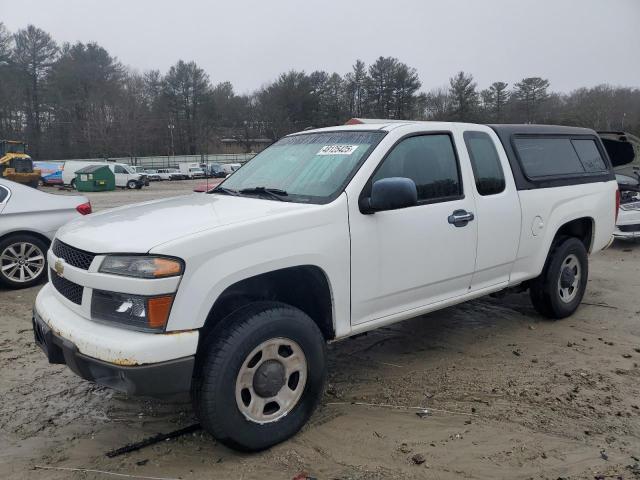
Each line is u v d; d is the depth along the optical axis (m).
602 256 9.28
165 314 2.86
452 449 3.27
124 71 89.56
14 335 5.26
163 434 3.45
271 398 3.25
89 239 3.18
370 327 3.78
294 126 88.75
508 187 4.70
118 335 2.87
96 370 2.96
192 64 89.62
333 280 3.49
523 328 5.47
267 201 3.73
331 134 4.35
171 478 3.00
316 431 3.49
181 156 84.50
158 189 39.12
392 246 3.78
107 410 3.78
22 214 6.89
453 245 4.18
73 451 3.27
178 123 90.50
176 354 2.86
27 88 79.31
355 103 87.44
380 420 3.63
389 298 3.84
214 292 2.98
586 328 5.47
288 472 3.05
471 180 4.38
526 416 3.66
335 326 3.56
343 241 3.51
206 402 2.99
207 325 3.21
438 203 4.10
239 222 3.16
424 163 4.11
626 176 9.91
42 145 79.44
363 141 3.99
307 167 4.04
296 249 3.29
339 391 4.08
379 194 3.46
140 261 2.87
